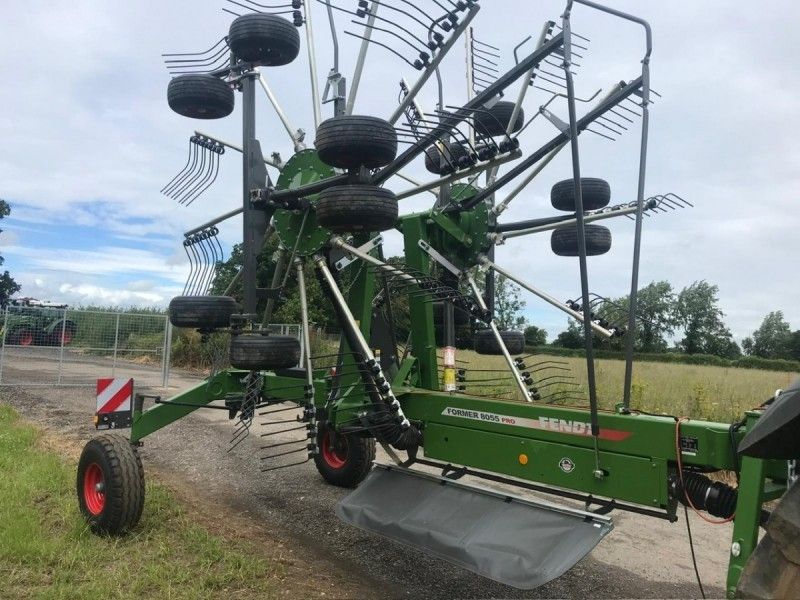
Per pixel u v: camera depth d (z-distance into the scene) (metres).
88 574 4.18
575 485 3.79
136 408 5.74
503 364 8.91
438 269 5.68
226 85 5.20
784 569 2.13
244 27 4.70
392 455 5.01
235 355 4.42
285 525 5.63
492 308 5.79
